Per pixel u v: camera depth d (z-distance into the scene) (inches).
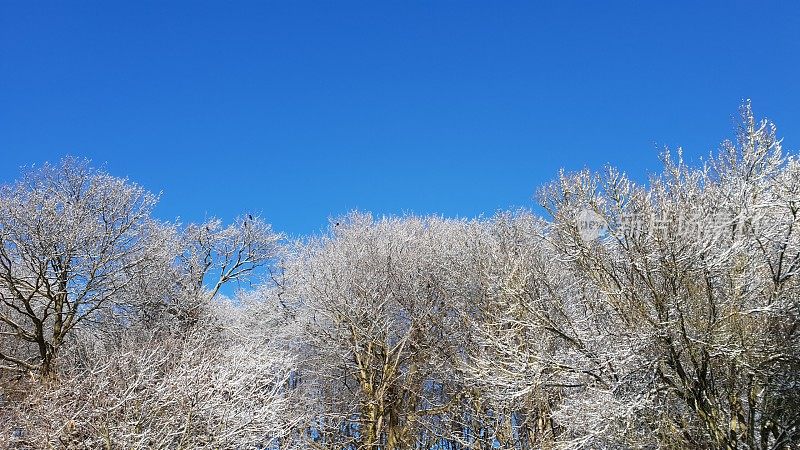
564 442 455.2
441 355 741.9
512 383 501.7
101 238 681.0
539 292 541.6
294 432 671.8
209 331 775.1
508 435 621.3
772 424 410.0
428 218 1024.2
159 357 586.2
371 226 968.3
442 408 701.9
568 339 474.6
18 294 623.2
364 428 748.6
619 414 411.5
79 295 661.3
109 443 459.2
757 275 422.9
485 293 698.8
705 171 464.4
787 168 425.1
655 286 422.6
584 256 457.1
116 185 717.3
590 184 452.8
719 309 410.3
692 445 409.4
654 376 416.2
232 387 570.6
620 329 437.1
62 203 684.1
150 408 496.7
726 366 416.5
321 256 879.7
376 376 749.3
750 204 415.8
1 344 719.7
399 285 797.9
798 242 401.4
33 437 449.1
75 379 508.7
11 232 634.2
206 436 508.7
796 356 394.3
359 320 744.3
